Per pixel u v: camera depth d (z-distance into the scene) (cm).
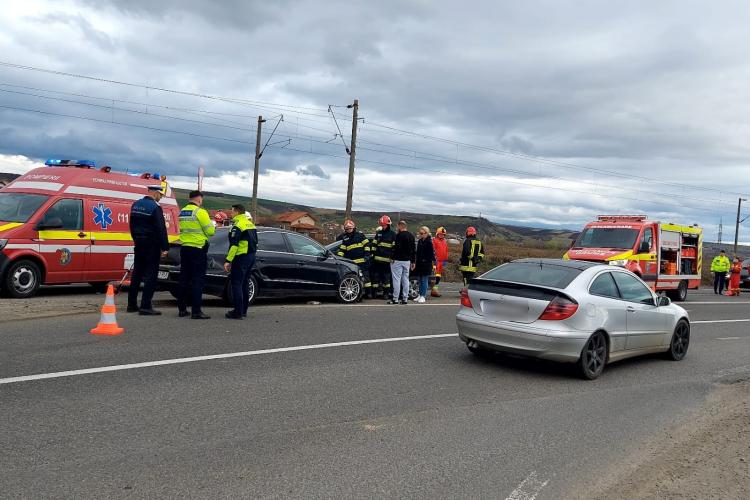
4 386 575
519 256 3697
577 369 743
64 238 1224
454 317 1220
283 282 1229
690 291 2817
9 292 1159
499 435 524
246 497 379
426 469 439
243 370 682
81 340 784
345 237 1500
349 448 471
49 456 424
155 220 983
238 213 1010
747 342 1156
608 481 440
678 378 802
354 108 3020
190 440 468
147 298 998
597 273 805
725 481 449
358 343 878
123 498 368
